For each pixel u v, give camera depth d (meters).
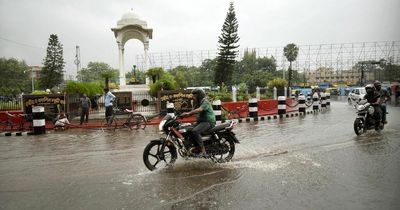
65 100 17.22
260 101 21.09
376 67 62.88
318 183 5.80
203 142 7.49
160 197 5.34
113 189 5.83
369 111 11.14
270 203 4.93
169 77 21.78
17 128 15.74
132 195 5.48
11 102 22.11
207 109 7.50
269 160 7.68
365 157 7.65
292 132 12.06
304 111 20.38
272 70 90.44
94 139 12.01
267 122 15.88
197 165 7.40
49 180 6.56
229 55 40.47
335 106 27.58
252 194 5.35
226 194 5.39
